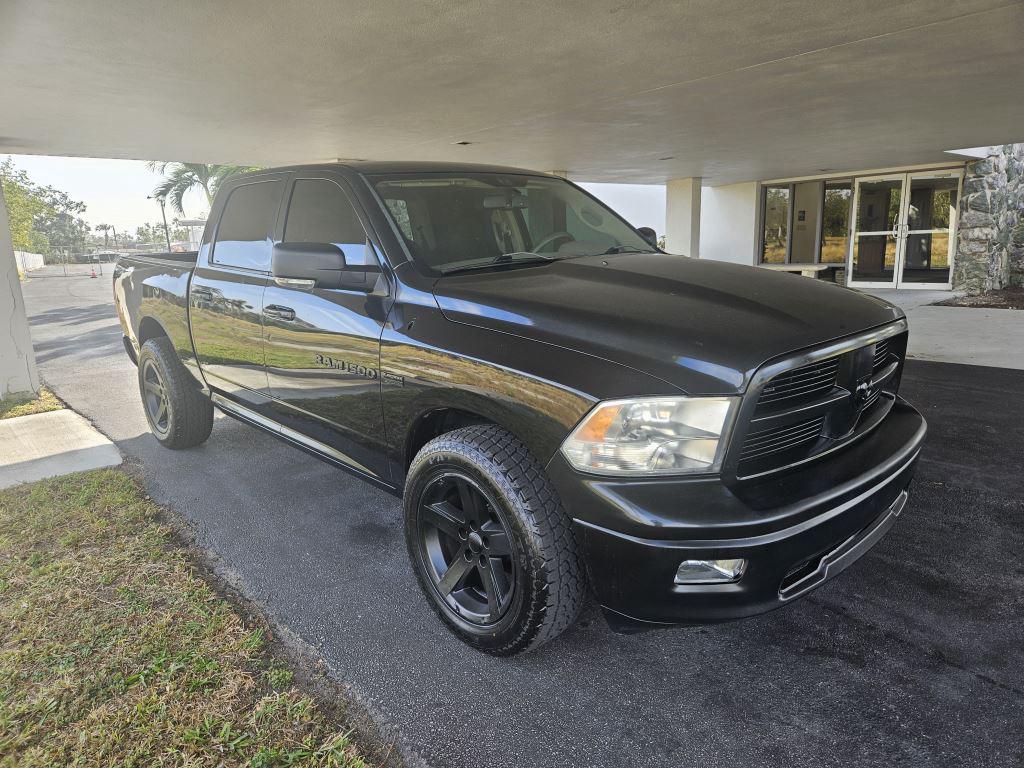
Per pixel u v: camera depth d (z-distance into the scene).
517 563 2.24
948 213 14.30
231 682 2.32
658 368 2.03
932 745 2.03
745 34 5.08
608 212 3.86
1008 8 4.61
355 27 4.71
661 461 1.99
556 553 2.19
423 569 2.64
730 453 1.98
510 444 2.32
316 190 3.31
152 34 4.75
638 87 6.59
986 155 12.79
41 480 4.16
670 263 3.00
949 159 12.76
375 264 2.90
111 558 3.17
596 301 2.39
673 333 2.12
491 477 2.25
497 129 8.74
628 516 1.98
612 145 10.35
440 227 3.03
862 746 2.03
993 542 3.26
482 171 3.50
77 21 4.47
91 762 1.96
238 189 3.91
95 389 6.90
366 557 3.25
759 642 2.56
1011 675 2.33
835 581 2.96
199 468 4.46
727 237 18.56
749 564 1.96
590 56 5.55
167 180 23.62
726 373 1.97
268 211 3.61
